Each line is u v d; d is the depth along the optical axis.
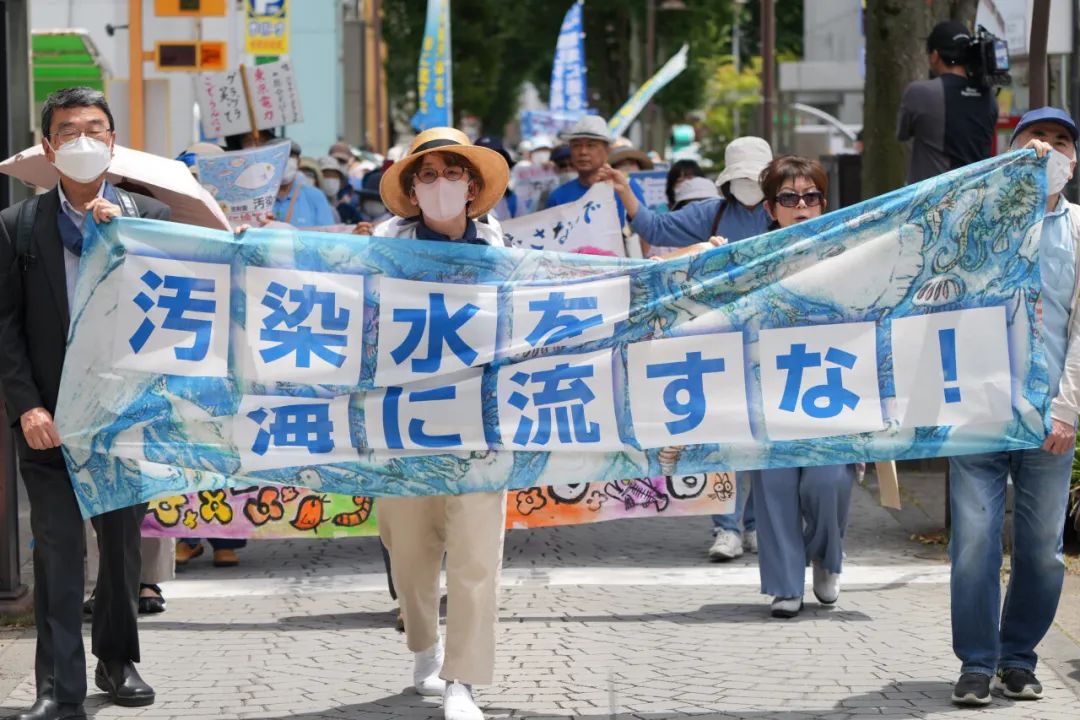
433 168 5.90
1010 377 5.87
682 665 6.65
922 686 6.25
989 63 10.34
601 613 7.68
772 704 6.02
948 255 5.92
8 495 7.66
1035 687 6.04
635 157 15.12
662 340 6.03
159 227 5.88
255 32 23.44
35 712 5.61
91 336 5.80
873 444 5.96
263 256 5.95
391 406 5.99
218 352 5.94
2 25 9.54
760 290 6.01
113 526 6.00
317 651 6.99
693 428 6.01
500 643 7.10
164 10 18.00
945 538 9.42
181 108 27.00
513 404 6.01
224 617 7.71
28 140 11.14
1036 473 6.02
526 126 31.12
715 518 9.16
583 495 8.57
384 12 55.12
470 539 5.79
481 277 6.03
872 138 13.55
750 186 8.20
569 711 5.97
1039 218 5.86
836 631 7.22
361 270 6.01
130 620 6.10
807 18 35.84
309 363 5.98
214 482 5.93
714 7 43.59
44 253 5.78
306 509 8.25
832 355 5.98
